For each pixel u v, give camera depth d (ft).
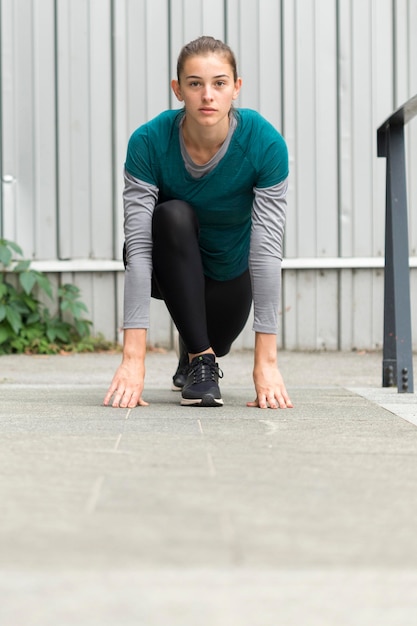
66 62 18.95
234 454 7.01
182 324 9.99
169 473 6.32
